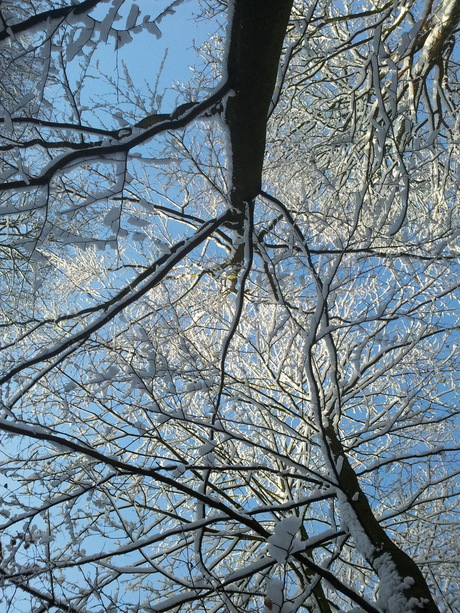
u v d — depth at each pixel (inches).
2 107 152.3
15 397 174.6
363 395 249.0
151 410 177.2
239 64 136.9
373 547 157.2
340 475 182.4
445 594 195.3
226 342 178.5
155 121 162.9
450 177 257.9
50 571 159.2
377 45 167.5
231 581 165.6
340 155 290.7
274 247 206.2
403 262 238.7
